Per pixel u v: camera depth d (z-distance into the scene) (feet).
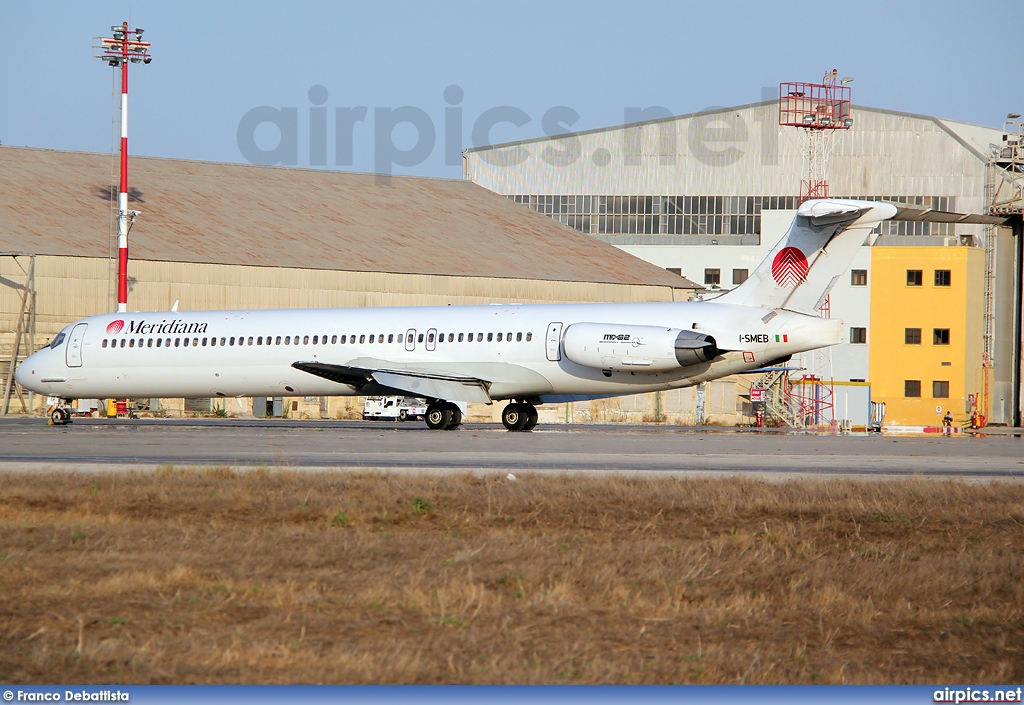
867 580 151.64
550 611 132.98
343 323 488.02
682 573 154.81
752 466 303.07
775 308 426.10
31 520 195.11
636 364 433.48
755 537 184.85
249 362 495.41
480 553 166.61
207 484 237.66
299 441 396.37
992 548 177.78
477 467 289.33
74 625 124.16
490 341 464.24
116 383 516.73
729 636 124.36
